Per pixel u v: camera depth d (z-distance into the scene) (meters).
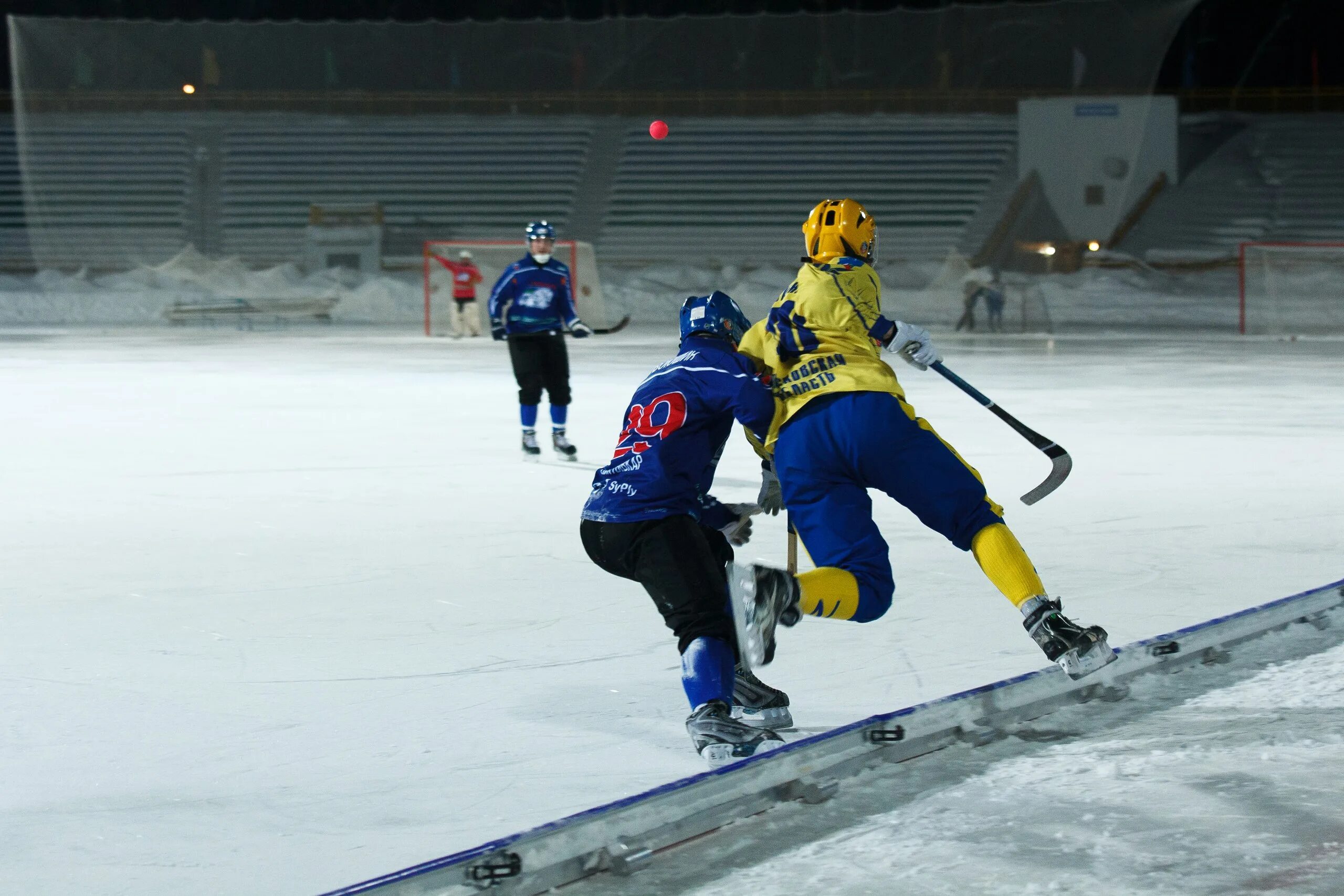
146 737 5.21
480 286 48.03
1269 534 9.16
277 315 45.06
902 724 4.81
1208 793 4.41
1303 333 37.84
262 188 57.94
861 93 58.41
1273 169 55.72
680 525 4.97
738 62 59.31
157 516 10.27
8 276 52.69
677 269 51.72
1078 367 25.41
